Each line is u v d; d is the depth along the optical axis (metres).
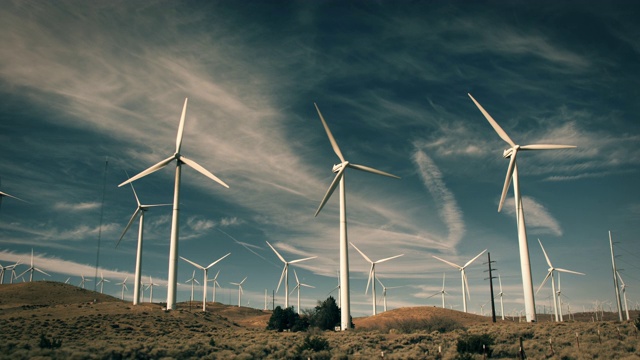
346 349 54.19
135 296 101.12
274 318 92.62
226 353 46.41
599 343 50.47
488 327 72.38
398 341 60.41
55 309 85.25
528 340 56.41
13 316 76.62
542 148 82.31
